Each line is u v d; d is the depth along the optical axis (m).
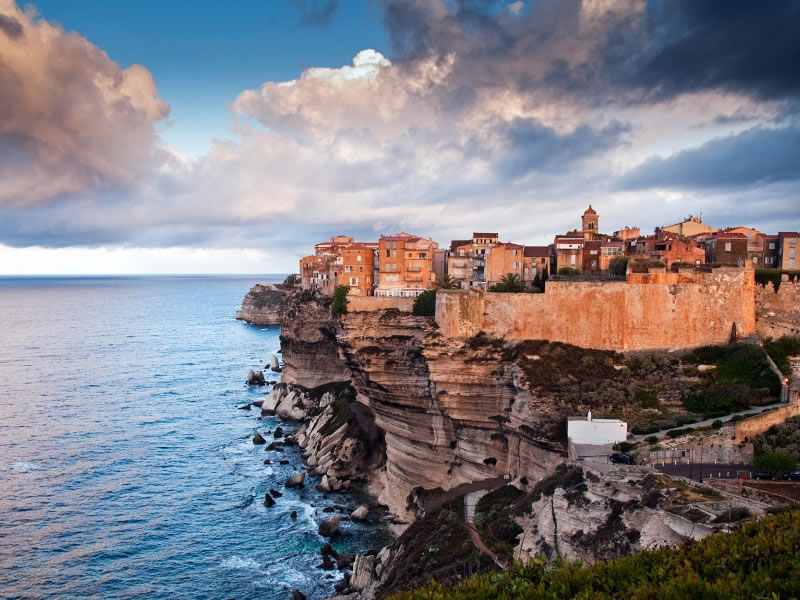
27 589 69.44
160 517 87.62
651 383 79.56
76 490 95.69
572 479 58.75
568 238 122.62
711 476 57.16
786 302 89.88
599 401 75.94
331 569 75.12
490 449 84.50
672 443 63.75
